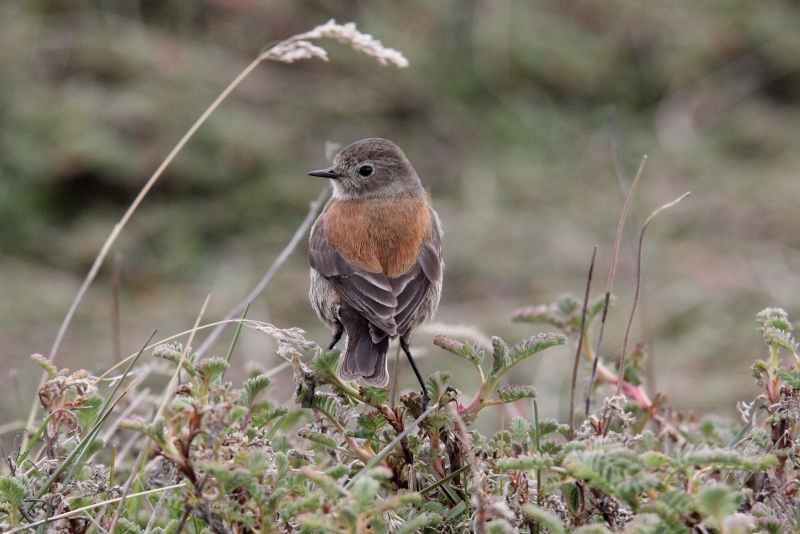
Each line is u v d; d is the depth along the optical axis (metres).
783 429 5.22
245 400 5.20
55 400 5.37
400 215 7.47
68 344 14.32
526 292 16.05
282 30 19.81
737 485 5.37
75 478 5.18
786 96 20.78
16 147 16.88
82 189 16.91
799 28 21.41
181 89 18.23
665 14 21.44
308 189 17.59
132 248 16.39
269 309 15.38
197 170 17.27
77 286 15.78
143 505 6.42
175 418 4.33
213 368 4.63
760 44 21.12
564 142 19.64
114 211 16.94
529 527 4.80
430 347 13.45
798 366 5.21
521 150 19.42
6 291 15.20
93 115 17.36
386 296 6.99
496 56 20.39
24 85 17.75
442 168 19.03
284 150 18.05
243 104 18.58
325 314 7.42
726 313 14.91
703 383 13.19
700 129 19.88
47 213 16.69
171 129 17.56
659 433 6.36
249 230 17.05
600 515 4.75
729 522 3.95
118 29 19.09
